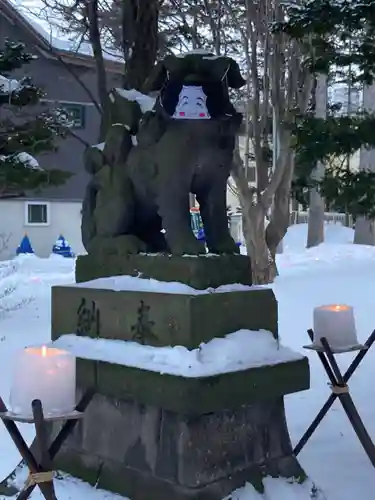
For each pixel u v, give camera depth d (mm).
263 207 12281
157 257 3666
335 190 6031
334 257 17141
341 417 5223
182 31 12117
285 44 11750
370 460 4039
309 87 11438
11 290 10375
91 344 3729
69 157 20859
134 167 3891
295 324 8562
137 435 3516
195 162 3641
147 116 3770
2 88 9000
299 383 3623
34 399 2602
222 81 3611
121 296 3646
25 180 8500
